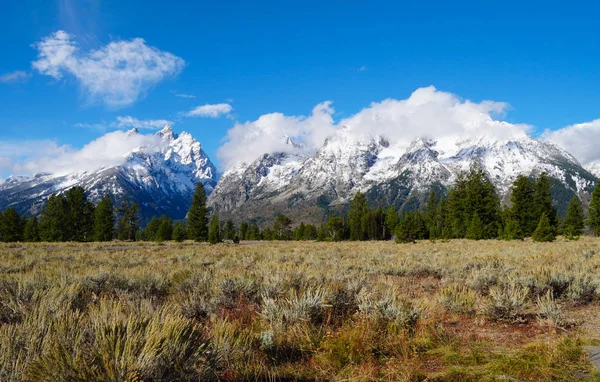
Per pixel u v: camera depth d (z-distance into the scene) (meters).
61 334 4.04
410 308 7.44
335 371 4.70
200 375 3.84
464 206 60.56
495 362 4.89
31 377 3.17
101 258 22.38
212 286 9.20
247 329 5.98
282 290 8.93
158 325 4.11
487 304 7.60
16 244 49.69
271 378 4.44
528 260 17.75
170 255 26.12
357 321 6.55
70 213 76.38
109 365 3.23
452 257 20.62
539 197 52.94
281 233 118.50
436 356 5.29
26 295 7.32
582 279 10.03
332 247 38.66
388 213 97.50
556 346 5.50
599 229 57.50
